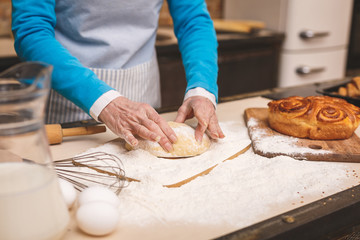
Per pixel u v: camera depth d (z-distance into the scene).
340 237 0.55
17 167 0.44
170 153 0.72
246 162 0.71
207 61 0.99
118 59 1.04
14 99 0.40
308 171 0.67
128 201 0.57
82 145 0.81
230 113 1.02
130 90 1.10
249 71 2.13
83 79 0.76
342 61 2.38
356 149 0.74
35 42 0.80
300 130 0.80
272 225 0.49
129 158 0.71
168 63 1.85
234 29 2.18
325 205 0.54
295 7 2.07
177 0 1.10
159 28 2.41
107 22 1.00
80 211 0.49
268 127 0.88
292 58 2.18
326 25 2.19
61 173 0.64
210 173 0.67
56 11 0.97
